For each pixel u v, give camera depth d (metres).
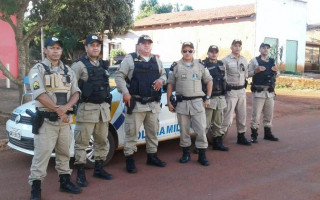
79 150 4.91
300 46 24.61
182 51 5.90
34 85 4.11
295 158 6.39
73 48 23.59
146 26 26.11
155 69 5.41
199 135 5.92
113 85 6.18
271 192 4.78
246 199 4.54
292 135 8.32
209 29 23.16
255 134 7.54
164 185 5.00
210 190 4.83
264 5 21.64
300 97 15.56
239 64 7.00
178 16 26.16
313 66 31.17
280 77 19.83
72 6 10.08
